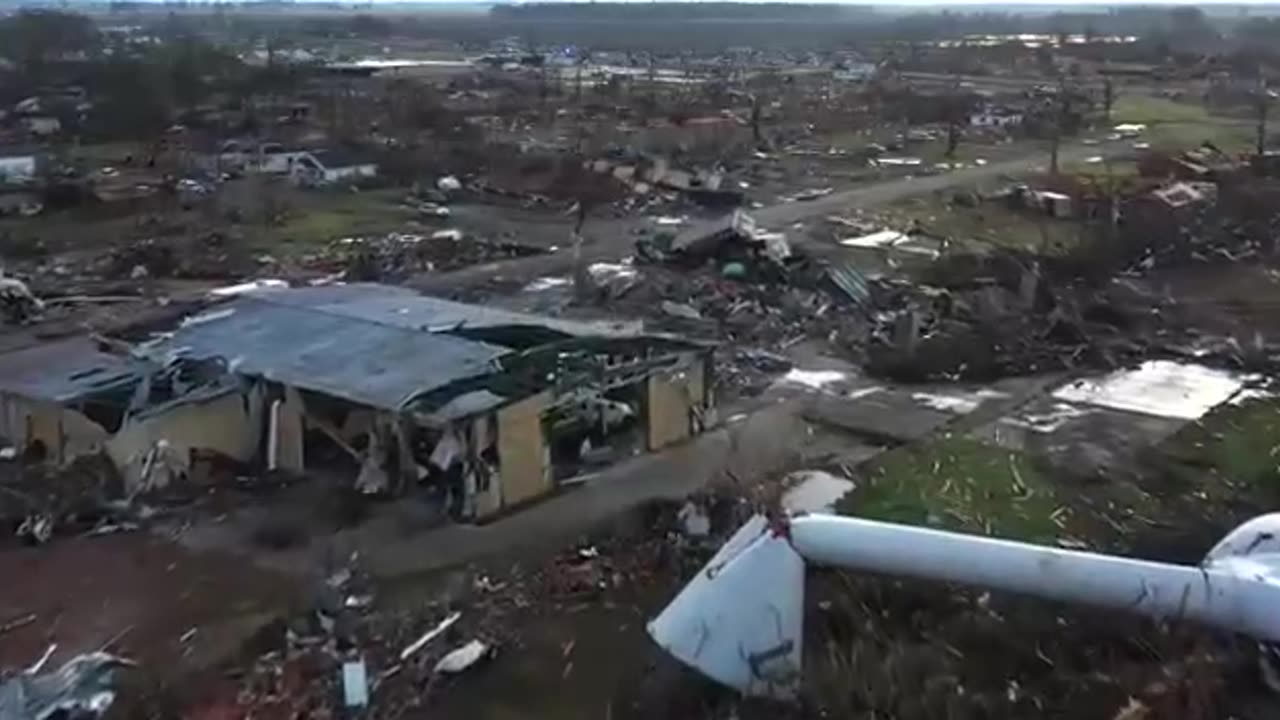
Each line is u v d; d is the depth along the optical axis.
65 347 29.47
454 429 23.48
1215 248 44.62
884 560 17.00
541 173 63.00
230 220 52.50
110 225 51.31
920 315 36.47
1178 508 23.62
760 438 27.77
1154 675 17.08
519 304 39.19
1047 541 22.06
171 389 25.78
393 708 17.33
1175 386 31.22
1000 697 16.77
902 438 27.78
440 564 21.69
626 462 26.31
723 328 36.34
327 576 21.23
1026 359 33.03
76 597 20.55
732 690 16.94
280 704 17.34
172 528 23.08
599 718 17.11
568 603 20.27
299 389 24.89
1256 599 16.28
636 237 49.88
